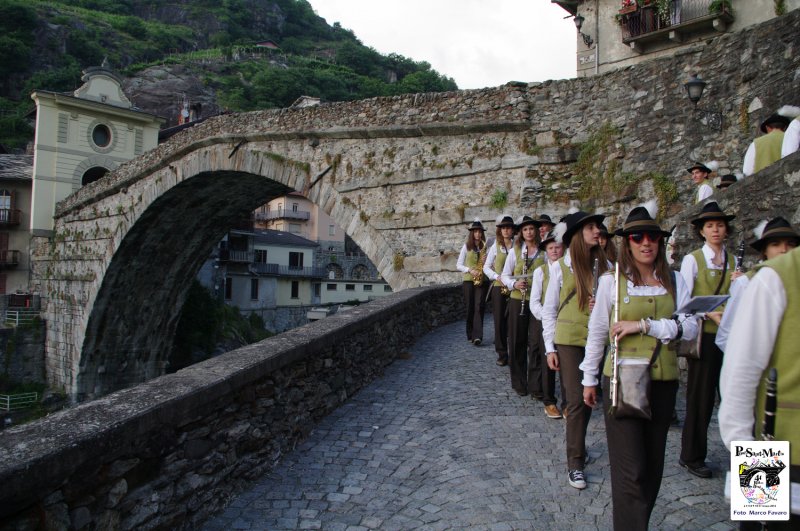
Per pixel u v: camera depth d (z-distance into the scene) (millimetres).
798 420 2025
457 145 14562
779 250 3363
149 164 24766
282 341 5410
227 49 98938
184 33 103875
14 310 32719
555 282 4730
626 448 3162
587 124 12656
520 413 6012
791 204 5660
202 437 3838
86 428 2934
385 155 15828
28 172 35656
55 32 72938
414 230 15039
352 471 4625
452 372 7852
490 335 10664
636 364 3201
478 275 9625
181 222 27203
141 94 71500
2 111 59062
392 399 6629
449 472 4539
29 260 34969
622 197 11328
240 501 4117
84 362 29969
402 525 3719
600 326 3506
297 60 106375
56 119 34312
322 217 63375
